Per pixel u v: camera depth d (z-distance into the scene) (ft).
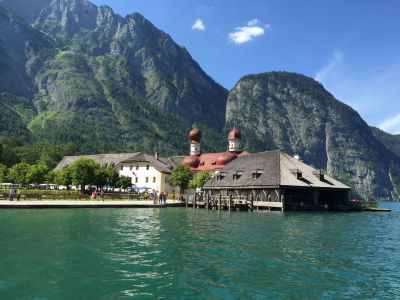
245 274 62.95
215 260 72.95
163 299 49.65
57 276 59.11
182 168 377.71
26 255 73.82
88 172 306.96
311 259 76.43
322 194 271.08
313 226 142.00
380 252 87.45
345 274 65.26
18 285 54.29
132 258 73.31
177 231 115.55
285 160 268.82
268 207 230.27
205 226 131.44
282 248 87.97
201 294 52.03
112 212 182.80
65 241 90.89
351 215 222.07
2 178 401.49
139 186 394.73
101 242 91.04
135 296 50.55
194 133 483.10
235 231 118.32
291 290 55.11
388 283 60.29
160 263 69.41
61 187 386.52
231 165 298.56
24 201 210.18
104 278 58.65
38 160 620.08
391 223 169.48
